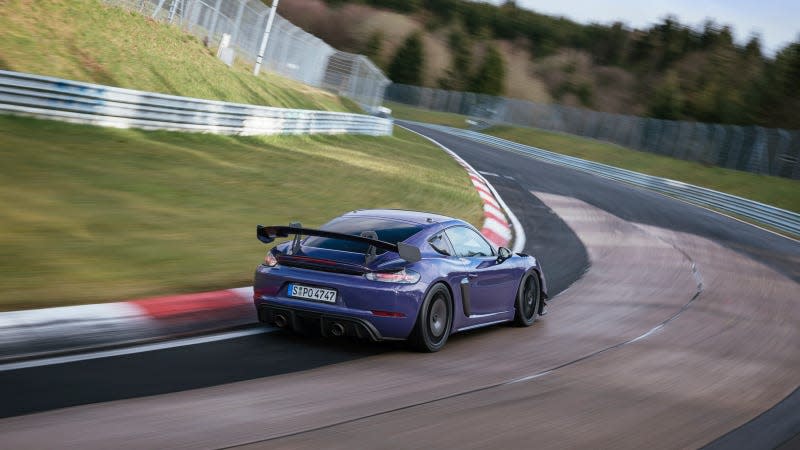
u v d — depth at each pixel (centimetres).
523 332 804
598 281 1212
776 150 3969
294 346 643
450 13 11350
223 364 570
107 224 1044
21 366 516
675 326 918
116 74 2288
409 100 7725
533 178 3125
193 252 972
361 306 627
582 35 11538
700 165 4281
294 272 648
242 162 1809
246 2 3534
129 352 575
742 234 2319
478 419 501
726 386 663
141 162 1537
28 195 1116
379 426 467
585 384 620
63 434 403
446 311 687
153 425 428
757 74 9712
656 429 523
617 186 3375
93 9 2547
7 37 2095
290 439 428
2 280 736
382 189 1866
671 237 1969
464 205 1884
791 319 1062
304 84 4119
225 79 2839
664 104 7831
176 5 3114
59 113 1655
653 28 11269
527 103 6362
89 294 728
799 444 525
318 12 10581
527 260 834
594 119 5600
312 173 1877
